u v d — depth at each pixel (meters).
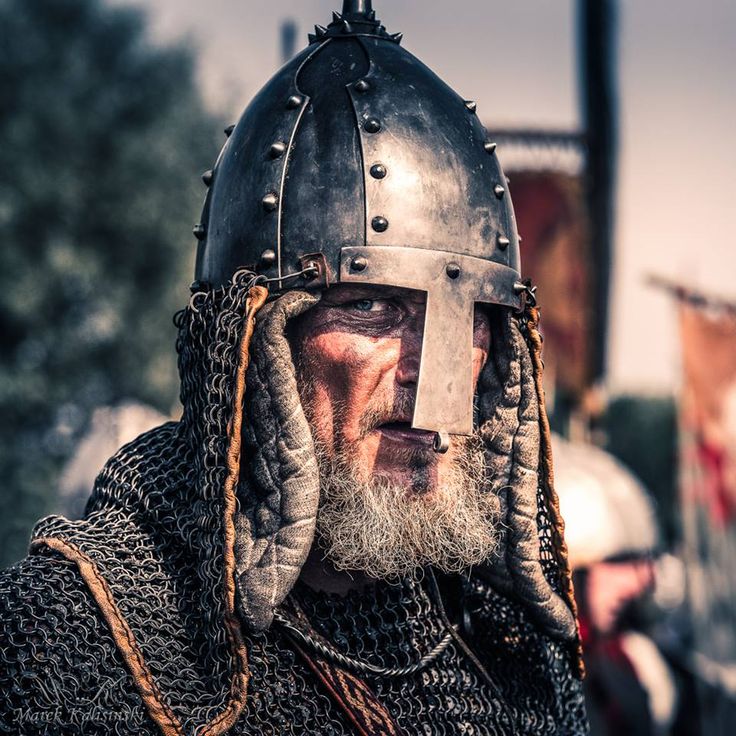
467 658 2.59
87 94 13.29
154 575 2.31
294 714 2.28
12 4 13.43
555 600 2.58
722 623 7.25
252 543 2.23
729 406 7.41
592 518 5.56
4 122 13.09
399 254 2.32
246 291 2.29
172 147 13.38
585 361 7.71
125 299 13.11
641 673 5.57
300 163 2.37
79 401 12.90
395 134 2.38
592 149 7.66
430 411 2.30
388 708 2.41
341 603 2.44
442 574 2.67
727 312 7.41
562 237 7.73
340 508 2.36
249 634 2.28
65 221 12.98
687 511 7.41
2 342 12.96
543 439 2.55
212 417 2.27
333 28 2.57
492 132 7.66
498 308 2.55
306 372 2.39
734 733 6.45
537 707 2.68
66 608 2.19
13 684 2.11
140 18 13.77
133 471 2.45
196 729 2.11
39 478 11.80
